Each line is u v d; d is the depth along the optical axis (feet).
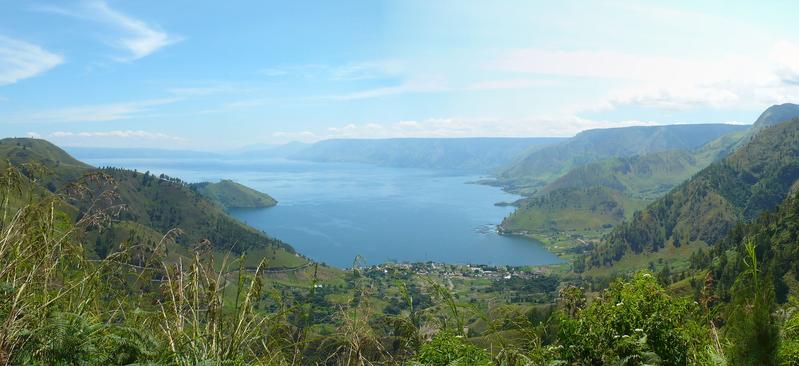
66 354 13.60
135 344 14.38
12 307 13.76
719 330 19.15
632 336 17.89
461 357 17.40
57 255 16.22
